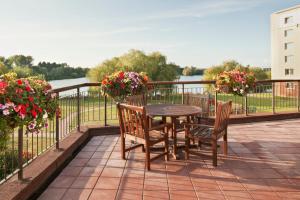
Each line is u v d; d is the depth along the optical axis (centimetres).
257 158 434
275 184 336
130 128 410
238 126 678
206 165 404
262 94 835
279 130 630
